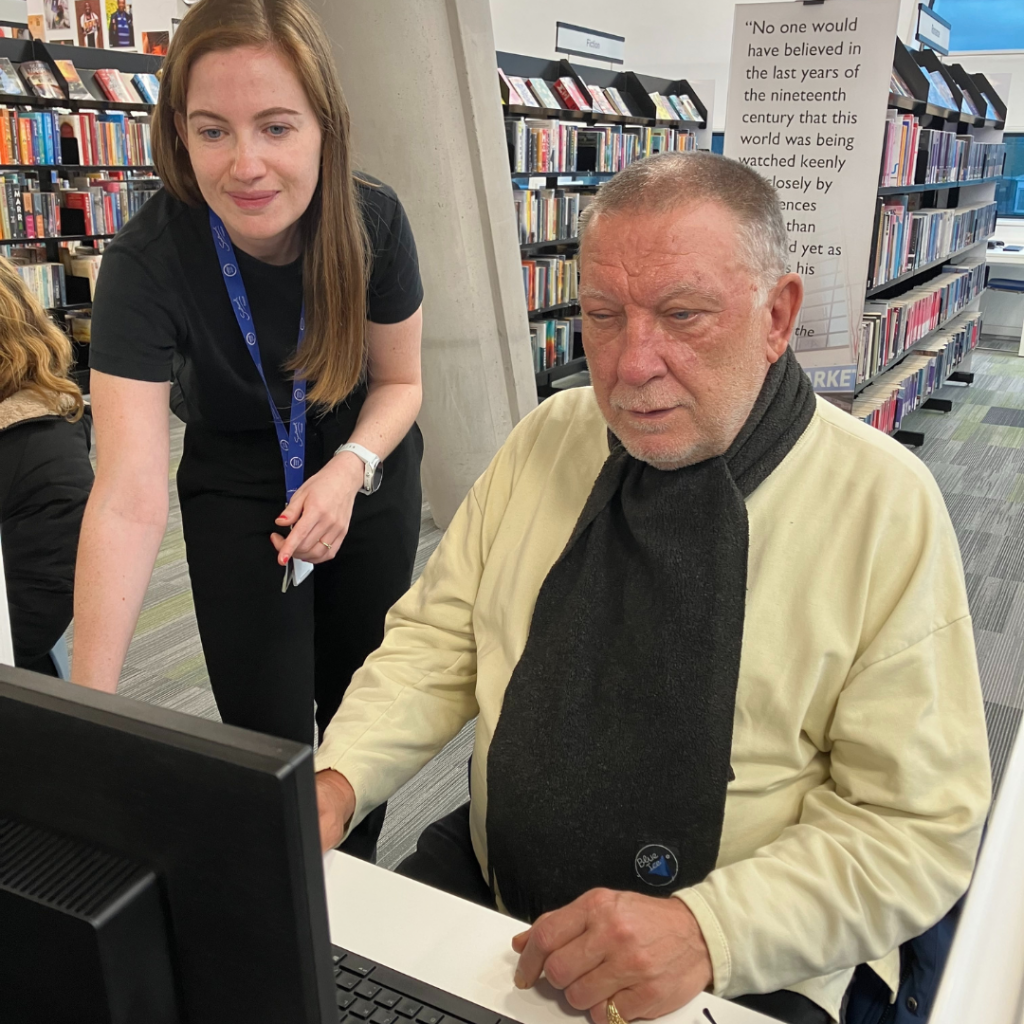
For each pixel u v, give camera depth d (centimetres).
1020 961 59
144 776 41
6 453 165
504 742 102
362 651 169
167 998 45
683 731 94
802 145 336
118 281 127
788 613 96
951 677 94
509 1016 76
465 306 356
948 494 464
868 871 86
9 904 42
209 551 151
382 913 87
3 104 547
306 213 133
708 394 94
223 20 114
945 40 648
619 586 103
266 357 140
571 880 99
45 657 181
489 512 121
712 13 930
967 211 626
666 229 90
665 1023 76
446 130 334
